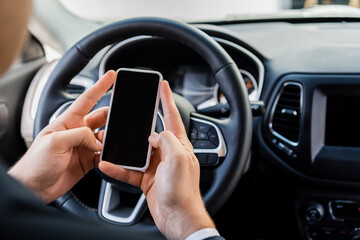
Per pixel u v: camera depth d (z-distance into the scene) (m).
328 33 1.38
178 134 0.61
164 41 1.25
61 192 0.65
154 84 0.70
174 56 1.33
